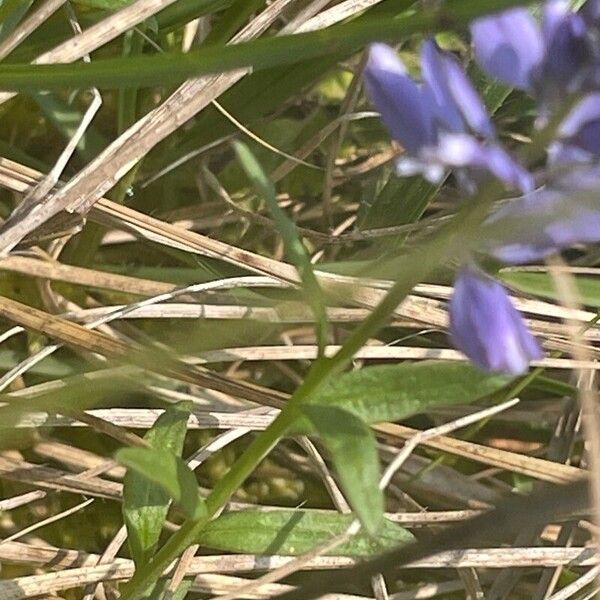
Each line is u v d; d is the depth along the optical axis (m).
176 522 0.14
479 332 0.08
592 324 0.13
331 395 0.10
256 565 0.13
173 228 0.13
